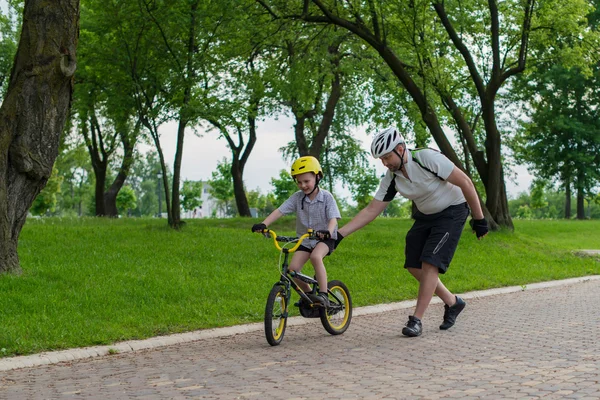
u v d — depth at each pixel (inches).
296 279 288.0
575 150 1809.8
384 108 1121.4
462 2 834.2
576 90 1749.5
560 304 406.0
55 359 252.2
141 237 649.0
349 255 603.8
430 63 824.9
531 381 193.3
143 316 333.7
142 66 736.3
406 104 1019.9
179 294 389.7
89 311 336.8
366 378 204.2
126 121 779.4
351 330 315.9
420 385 191.3
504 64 850.8
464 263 611.5
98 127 1378.0
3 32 1196.5
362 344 273.3
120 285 400.8
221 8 700.7
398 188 293.6
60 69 402.3
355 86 1133.1
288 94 863.7
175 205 749.9
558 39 882.8
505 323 326.0
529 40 852.0
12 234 411.5
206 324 329.7
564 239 1204.5
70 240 604.4
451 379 199.2
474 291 479.8
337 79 1102.4
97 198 1440.7
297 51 871.1
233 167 1317.7
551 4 820.0
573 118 1768.0
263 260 548.7
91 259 495.8
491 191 836.0
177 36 724.7
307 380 203.8
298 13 815.1
